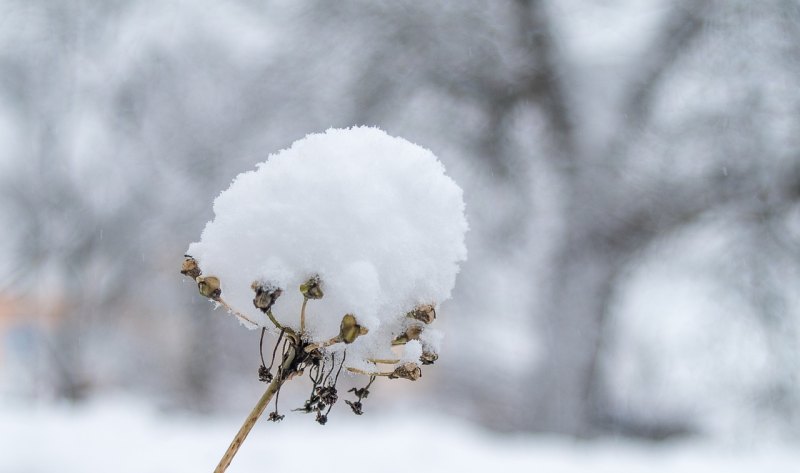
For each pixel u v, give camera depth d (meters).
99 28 13.90
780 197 11.42
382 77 12.64
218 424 6.10
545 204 12.60
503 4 12.84
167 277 13.90
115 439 5.16
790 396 10.52
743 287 11.03
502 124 12.55
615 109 12.66
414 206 1.50
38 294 14.86
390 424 6.39
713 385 10.73
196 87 13.09
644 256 12.19
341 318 1.38
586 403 12.39
